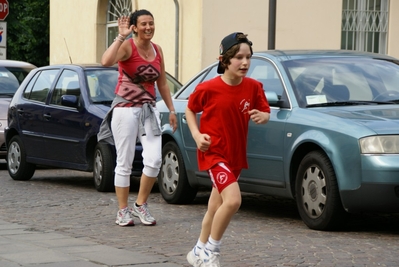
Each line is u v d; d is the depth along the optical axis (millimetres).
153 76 16531
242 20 35938
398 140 14672
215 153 11352
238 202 11102
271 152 16719
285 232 15609
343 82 17266
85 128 22422
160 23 38500
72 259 12570
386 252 13523
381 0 39000
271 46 25625
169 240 14719
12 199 20703
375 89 17281
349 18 38375
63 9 49344
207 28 35344
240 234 15367
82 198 20859
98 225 16469
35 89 25344
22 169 25391
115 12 44250
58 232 15469
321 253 13391
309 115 16047
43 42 69438
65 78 24078
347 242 14469
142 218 16500
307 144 15883
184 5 36406
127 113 16469
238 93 11375
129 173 16516
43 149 24375
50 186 23938
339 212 15289
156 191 22797
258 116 11336
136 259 12602
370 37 38938
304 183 15898
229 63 11219
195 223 16781
